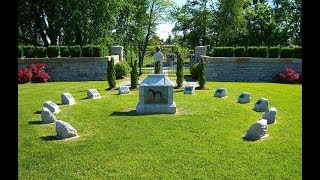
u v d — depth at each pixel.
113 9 34.41
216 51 26.66
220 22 48.44
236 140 9.82
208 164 7.99
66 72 26.41
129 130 11.00
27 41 35.56
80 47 26.73
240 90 19.81
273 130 10.91
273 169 7.66
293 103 15.67
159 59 24.45
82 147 9.33
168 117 12.72
